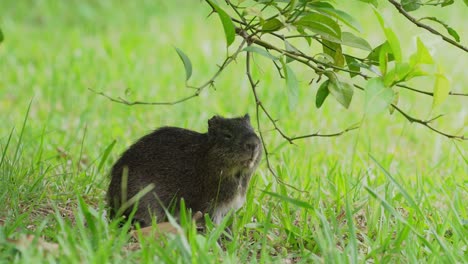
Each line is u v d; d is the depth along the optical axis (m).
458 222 9.48
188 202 10.43
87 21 29.97
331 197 11.54
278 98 19.12
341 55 9.41
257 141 10.20
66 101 19.14
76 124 17.31
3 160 11.30
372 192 8.71
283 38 9.09
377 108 7.83
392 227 10.10
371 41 25.50
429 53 7.92
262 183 12.45
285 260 9.07
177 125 17.31
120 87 20.58
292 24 8.67
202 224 10.46
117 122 17.38
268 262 8.46
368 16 28.47
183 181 10.38
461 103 19.97
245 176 10.47
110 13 30.86
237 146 10.09
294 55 9.03
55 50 24.97
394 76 8.01
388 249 8.85
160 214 10.36
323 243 8.41
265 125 17.38
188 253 7.85
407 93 20.72
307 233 9.73
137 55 24.14
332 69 9.86
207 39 26.56
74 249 7.73
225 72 22.36
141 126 17.05
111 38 26.92
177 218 10.45
